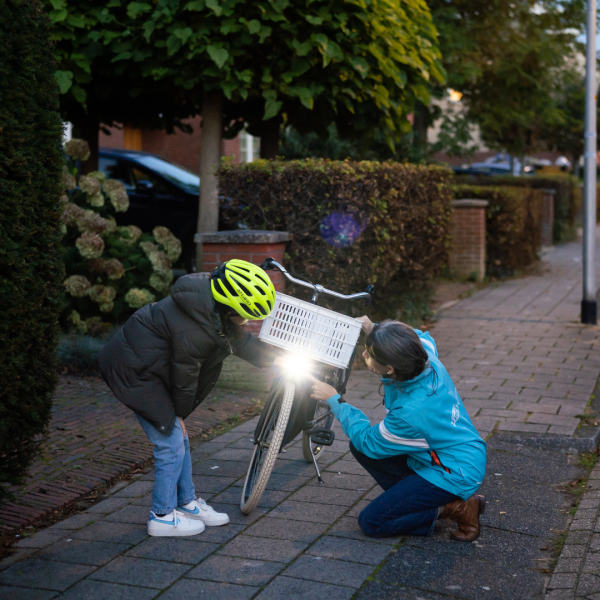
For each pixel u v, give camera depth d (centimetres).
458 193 1299
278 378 389
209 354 332
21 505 382
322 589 301
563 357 726
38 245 345
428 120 1470
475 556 333
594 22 838
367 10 727
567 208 1986
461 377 657
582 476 437
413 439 335
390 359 325
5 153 318
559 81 1559
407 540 347
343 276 663
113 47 727
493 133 1845
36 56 337
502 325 898
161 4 698
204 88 734
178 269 1017
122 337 336
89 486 412
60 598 296
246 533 355
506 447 484
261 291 320
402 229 757
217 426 528
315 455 455
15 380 330
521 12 1365
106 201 810
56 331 358
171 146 1844
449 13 1256
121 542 346
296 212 644
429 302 964
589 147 868
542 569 323
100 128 1023
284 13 727
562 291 1153
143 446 479
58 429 512
